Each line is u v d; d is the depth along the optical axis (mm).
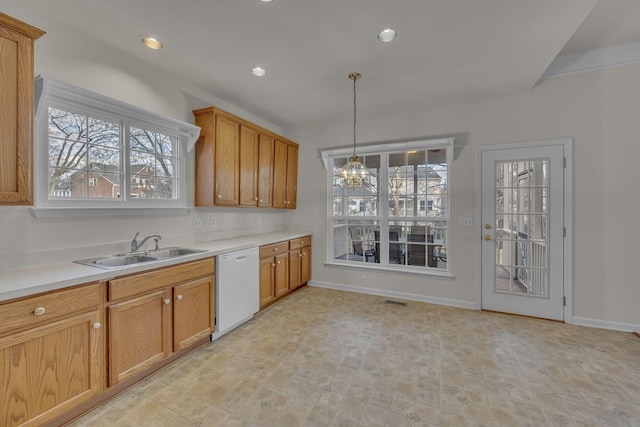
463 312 3330
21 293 1395
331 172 4348
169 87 2770
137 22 1992
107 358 1783
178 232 2902
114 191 2346
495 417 1679
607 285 2885
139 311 1959
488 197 3352
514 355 2371
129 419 1662
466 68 2662
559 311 3064
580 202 2965
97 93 2074
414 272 3711
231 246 2855
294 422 1644
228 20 1969
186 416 1686
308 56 2447
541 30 2072
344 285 4180
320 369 2172
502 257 3312
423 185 3754
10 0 1779
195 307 2400
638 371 2135
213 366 2209
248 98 3373
